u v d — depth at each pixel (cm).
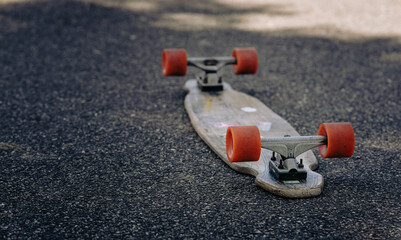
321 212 163
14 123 206
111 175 177
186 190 171
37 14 356
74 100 224
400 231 157
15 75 248
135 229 157
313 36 314
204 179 176
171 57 219
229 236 156
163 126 205
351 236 156
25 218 160
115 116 212
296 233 157
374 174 179
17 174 177
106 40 300
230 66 267
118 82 243
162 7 406
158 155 187
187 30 327
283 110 219
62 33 310
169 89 237
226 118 205
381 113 217
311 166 179
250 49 226
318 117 214
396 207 165
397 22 351
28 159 184
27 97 226
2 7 377
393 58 276
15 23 331
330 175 179
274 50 289
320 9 400
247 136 164
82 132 200
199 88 230
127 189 171
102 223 159
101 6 394
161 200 167
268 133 196
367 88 239
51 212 162
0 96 226
